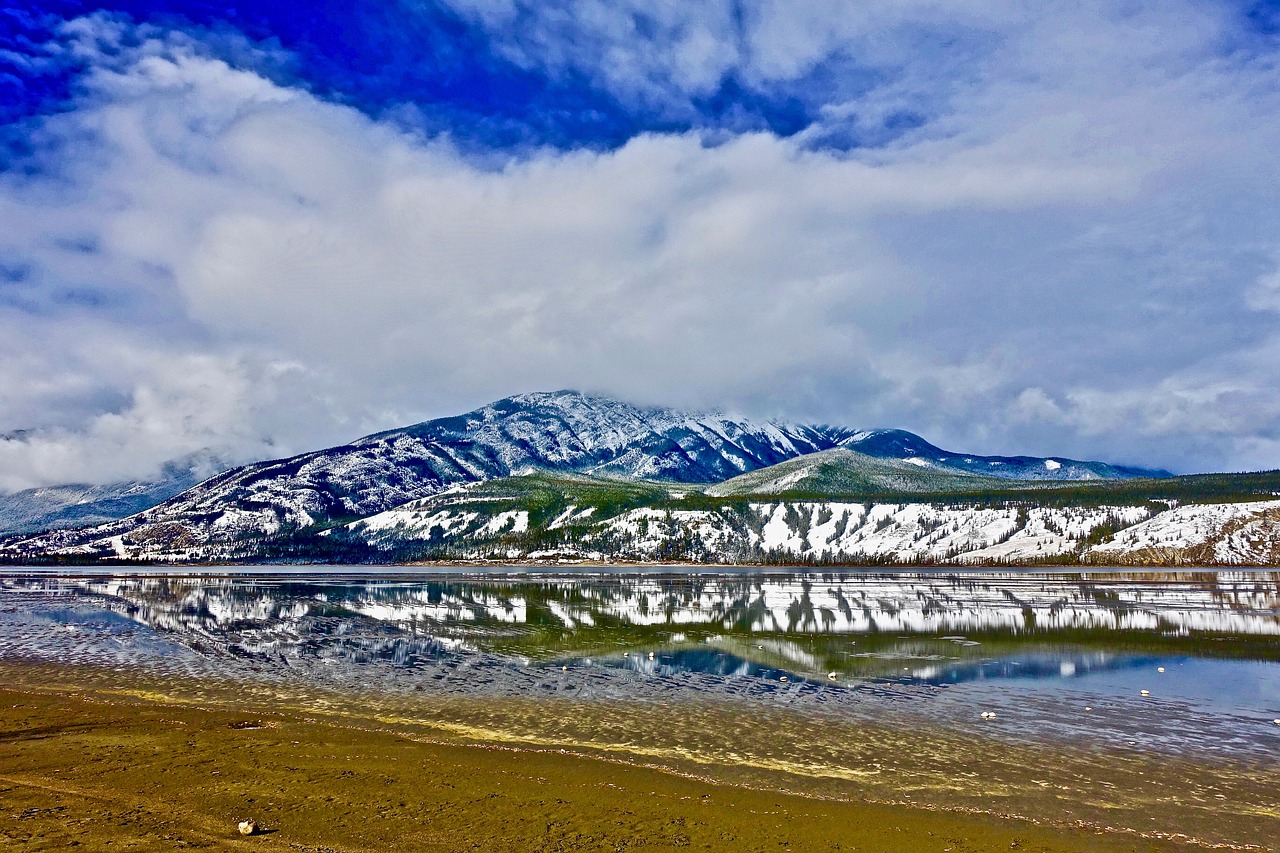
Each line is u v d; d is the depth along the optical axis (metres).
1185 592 123.44
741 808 23.97
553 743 31.41
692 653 56.16
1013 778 27.20
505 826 22.05
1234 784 26.66
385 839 20.88
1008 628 72.50
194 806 23.11
